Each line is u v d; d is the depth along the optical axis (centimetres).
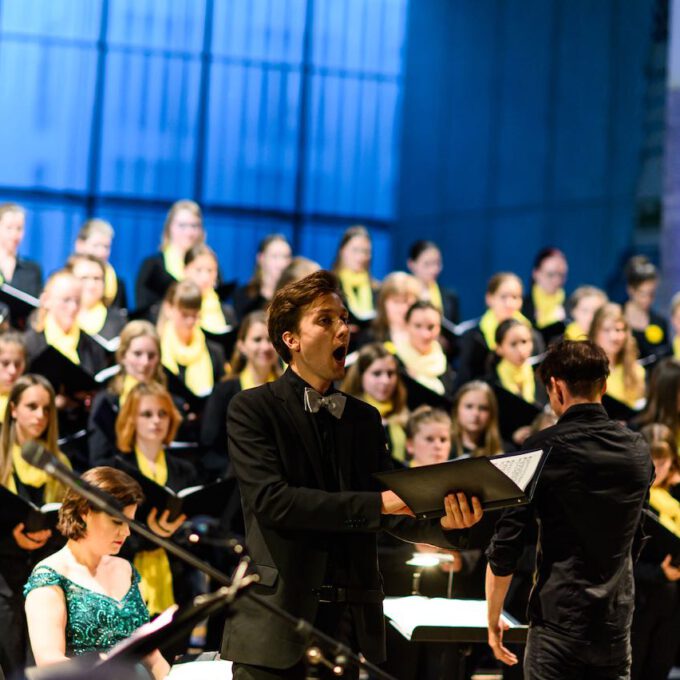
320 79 3130
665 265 2503
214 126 3016
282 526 733
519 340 1836
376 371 1619
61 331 1712
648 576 1353
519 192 2931
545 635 873
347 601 752
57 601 928
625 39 2669
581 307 1991
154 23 2959
